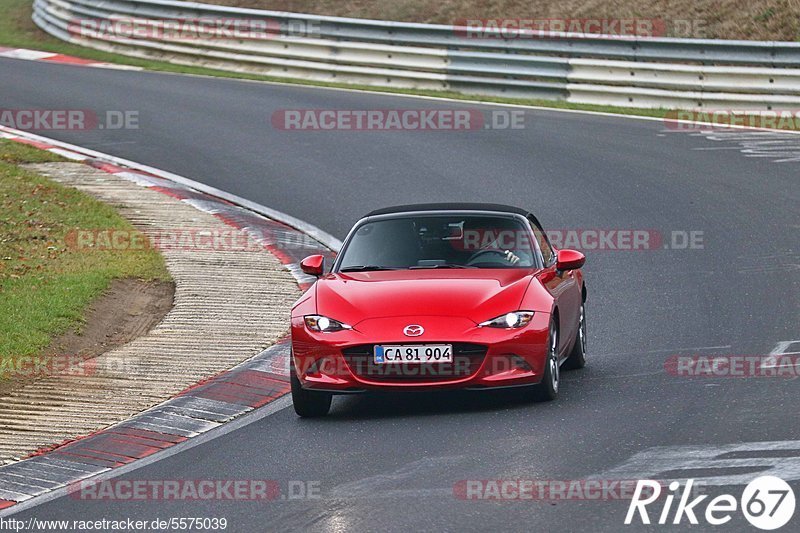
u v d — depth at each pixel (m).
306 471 26.84
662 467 25.30
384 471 26.28
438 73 92.31
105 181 66.56
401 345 30.66
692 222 56.78
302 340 31.48
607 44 85.56
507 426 29.62
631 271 49.72
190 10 105.12
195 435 31.08
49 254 50.97
